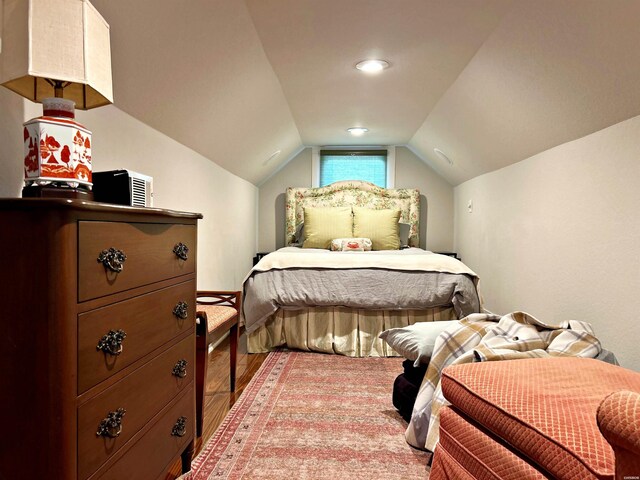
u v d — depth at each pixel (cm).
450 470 135
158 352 137
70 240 94
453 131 409
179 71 222
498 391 125
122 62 184
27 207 91
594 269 254
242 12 219
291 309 346
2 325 94
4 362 94
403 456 181
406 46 262
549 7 193
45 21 111
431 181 565
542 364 144
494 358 169
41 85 131
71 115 120
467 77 301
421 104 379
